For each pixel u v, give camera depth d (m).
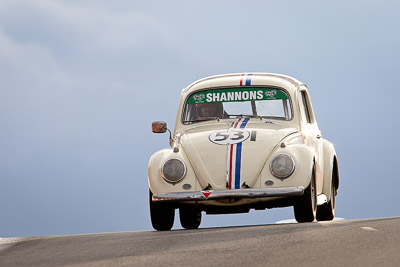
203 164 30.62
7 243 26.17
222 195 29.67
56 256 20.25
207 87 35.69
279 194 29.50
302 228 23.67
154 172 31.05
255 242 20.11
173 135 35.06
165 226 32.09
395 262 15.27
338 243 18.94
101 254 19.89
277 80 35.53
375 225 23.64
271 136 31.61
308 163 30.33
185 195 30.11
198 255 18.05
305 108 36.62
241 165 30.33
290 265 15.51
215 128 33.16
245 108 34.88
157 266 16.52
